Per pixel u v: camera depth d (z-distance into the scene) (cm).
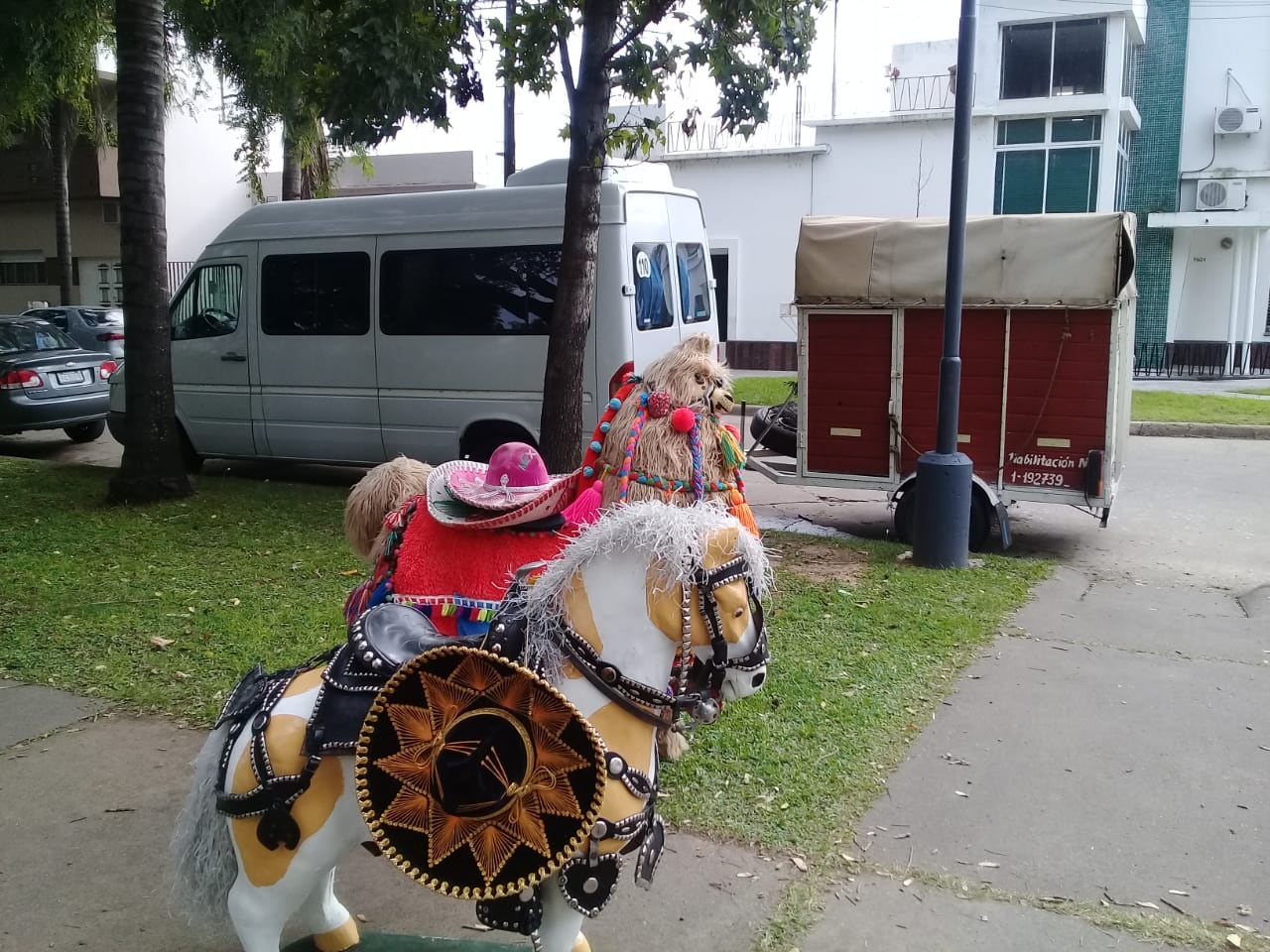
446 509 346
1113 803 427
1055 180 2216
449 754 234
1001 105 2192
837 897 361
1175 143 2397
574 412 797
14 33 1487
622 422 377
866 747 474
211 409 1088
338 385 1027
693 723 288
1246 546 875
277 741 251
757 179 2352
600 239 902
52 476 1088
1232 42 2333
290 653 578
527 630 255
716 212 2395
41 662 564
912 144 2242
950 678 561
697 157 2369
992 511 832
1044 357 802
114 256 2672
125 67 912
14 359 1274
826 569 769
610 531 252
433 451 1002
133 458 955
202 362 1086
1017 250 792
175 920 343
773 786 436
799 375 879
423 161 2770
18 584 693
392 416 1009
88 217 2681
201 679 542
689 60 795
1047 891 366
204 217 2738
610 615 252
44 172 2617
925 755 470
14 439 1467
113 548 789
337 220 1014
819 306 859
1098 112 2159
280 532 854
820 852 388
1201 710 522
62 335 1431
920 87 2372
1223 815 418
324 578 722
